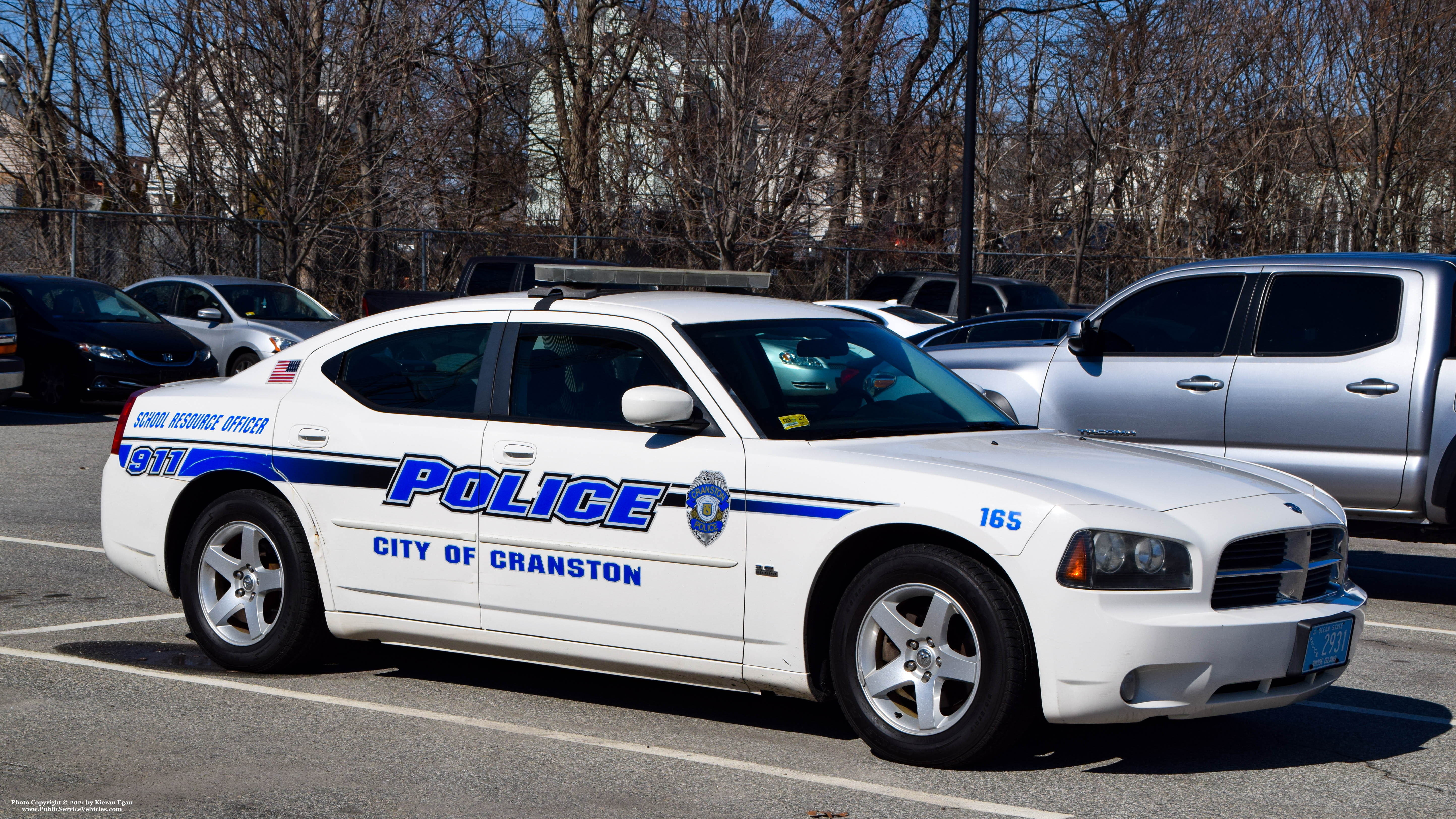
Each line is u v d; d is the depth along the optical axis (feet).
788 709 18.90
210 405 20.90
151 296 66.59
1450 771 16.51
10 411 57.57
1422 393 25.77
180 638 22.53
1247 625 15.29
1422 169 89.86
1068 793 15.30
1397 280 26.55
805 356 18.57
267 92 78.48
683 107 83.25
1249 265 28.45
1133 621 14.94
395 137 81.71
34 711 18.24
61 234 79.05
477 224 92.07
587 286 20.61
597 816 14.43
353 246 82.89
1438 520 25.82
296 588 19.75
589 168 91.91
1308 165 93.04
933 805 14.82
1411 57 85.71
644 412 16.90
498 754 16.58
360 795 15.07
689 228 82.23
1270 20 91.66
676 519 17.10
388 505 19.04
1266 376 27.53
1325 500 17.70
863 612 16.20
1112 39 93.50
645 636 17.43
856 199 87.97
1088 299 95.35
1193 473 17.03
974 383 31.89
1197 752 17.08
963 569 15.49
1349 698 19.99
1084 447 18.26
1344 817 14.76
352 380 20.11
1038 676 15.29
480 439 18.60
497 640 18.45
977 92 77.51
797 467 16.56
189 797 14.97
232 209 81.25
